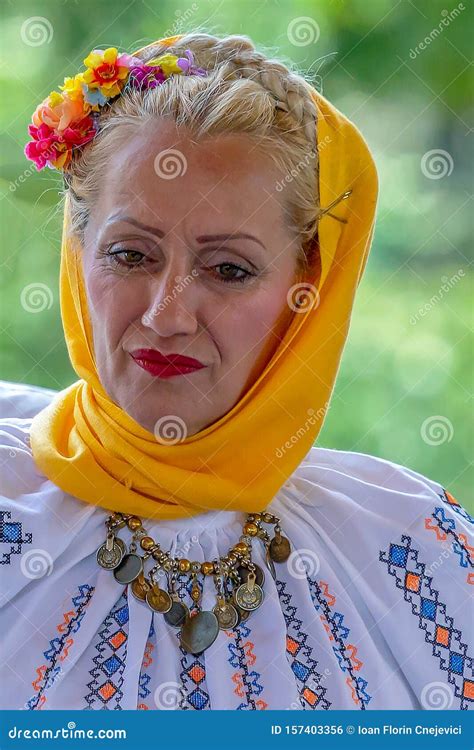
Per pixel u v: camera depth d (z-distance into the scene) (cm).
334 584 152
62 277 161
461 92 402
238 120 137
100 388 150
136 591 142
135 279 137
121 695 137
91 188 144
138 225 134
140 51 153
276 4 378
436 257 405
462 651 157
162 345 135
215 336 138
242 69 145
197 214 133
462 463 389
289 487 161
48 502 146
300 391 149
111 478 146
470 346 399
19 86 362
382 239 404
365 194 153
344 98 396
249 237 136
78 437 152
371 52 394
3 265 366
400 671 156
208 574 146
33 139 151
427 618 157
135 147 137
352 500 163
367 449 385
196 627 140
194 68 144
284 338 149
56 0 362
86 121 146
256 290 139
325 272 150
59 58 364
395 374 394
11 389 188
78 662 140
